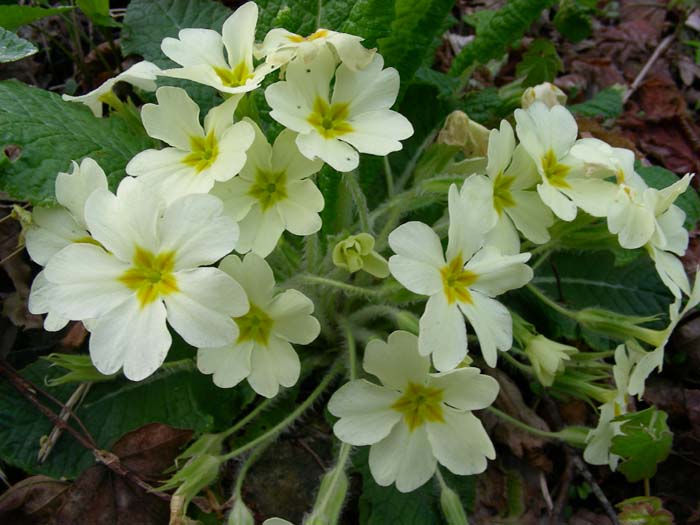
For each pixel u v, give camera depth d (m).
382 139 0.13
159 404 0.17
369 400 0.14
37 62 0.24
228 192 0.14
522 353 0.17
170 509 0.15
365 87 0.14
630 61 0.32
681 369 0.20
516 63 0.30
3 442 0.16
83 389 0.17
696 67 0.32
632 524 0.17
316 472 0.17
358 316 0.17
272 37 0.14
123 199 0.12
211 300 0.12
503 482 0.18
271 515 0.17
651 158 0.27
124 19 0.21
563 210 0.14
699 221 0.23
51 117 0.16
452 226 0.13
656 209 0.16
